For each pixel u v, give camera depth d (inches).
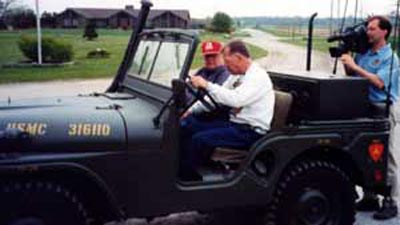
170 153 158.9
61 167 147.6
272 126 178.4
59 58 1034.1
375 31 201.8
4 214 144.9
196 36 163.5
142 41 192.7
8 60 1011.3
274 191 176.2
